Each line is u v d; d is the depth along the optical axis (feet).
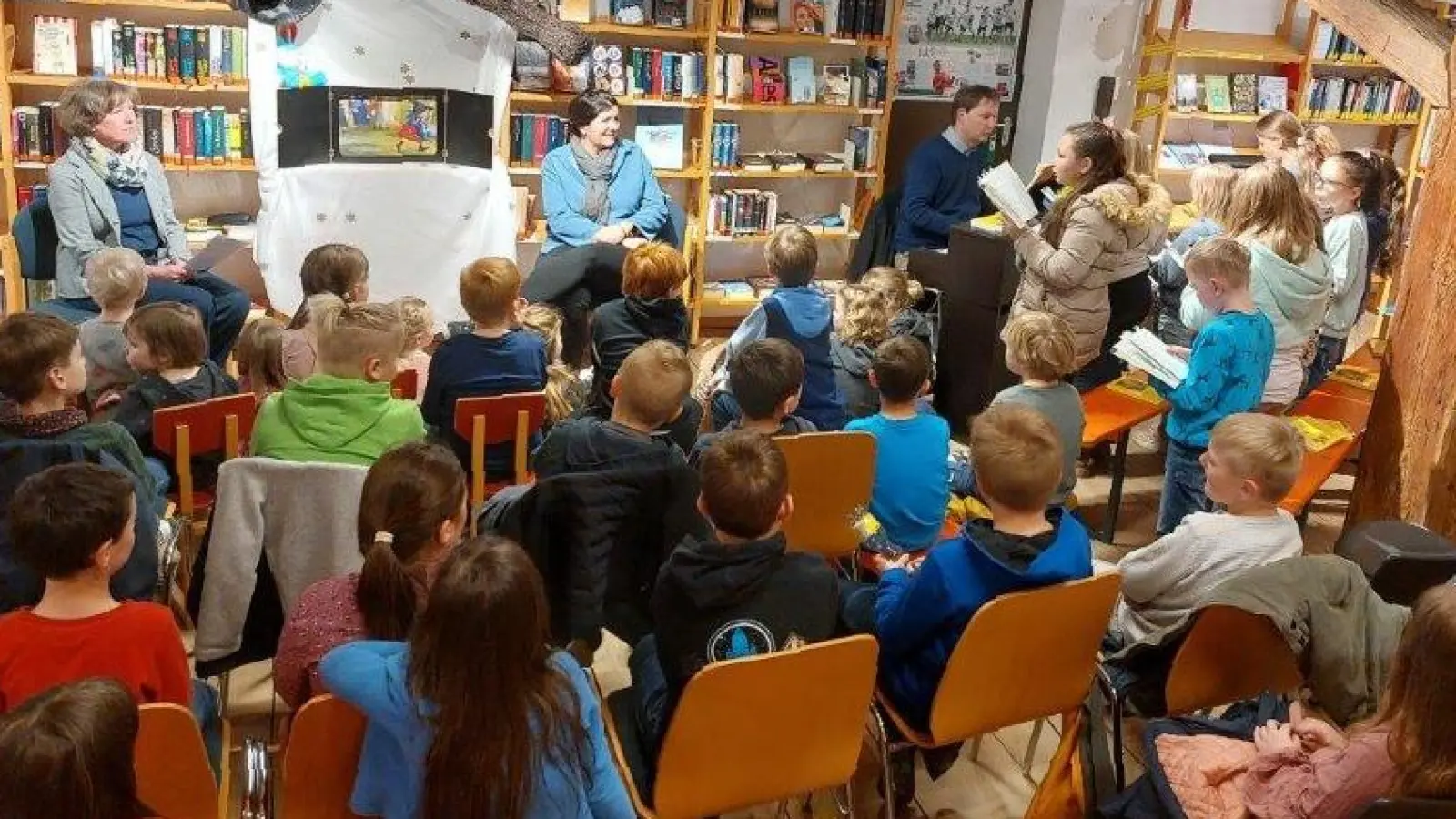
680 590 7.11
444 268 18.83
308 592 7.24
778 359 10.22
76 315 14.97
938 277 17.01
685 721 6.76
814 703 7.07
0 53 16.83
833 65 21.26
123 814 4.86
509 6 17.79
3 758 4.57
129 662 6.72
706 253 22.25
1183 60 24.18
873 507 10.44
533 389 11.94
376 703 5.86
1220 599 7.79
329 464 8.52
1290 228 12.71
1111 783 8.24
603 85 19.53
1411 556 9.42
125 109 15.55
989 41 22.81
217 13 18.47
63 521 6.52
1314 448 12.55
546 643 5.88
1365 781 6.27
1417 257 11.80
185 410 10.23
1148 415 13.75
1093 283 14.32
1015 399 11.28
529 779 5.66
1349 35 12.41
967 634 7.57
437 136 18.42
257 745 6.86
